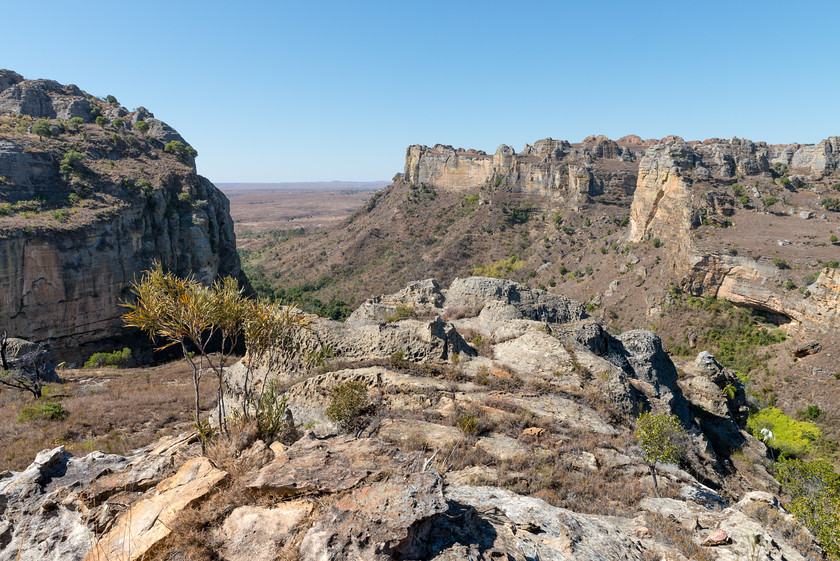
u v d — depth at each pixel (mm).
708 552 8688
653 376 30062
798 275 66625
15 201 68750
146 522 7562
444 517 7082
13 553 8031
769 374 60781
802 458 43594
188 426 25609
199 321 11656
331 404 17547
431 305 38656
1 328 60531
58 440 22312
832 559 10008
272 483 7676
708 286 76375
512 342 25844
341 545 5934
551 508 8828
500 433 16547
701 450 22641
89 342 70188
